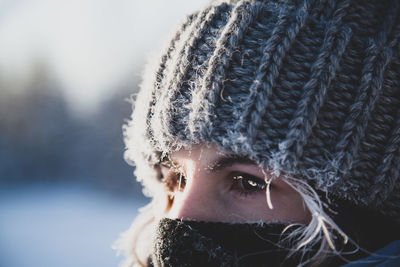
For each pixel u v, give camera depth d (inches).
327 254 19.6
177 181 22.5
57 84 248.8
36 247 107.7
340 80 19.0
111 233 121.6
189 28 21.3
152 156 21.9
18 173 216.1
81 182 203.5
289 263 19.7
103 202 167.9
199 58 20.2
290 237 19.6
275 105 18.9
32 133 232.4
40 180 211.0
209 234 20.0
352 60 19.1
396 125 19.0
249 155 18.9
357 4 19.7
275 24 19.6
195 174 20.1
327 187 18.9
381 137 19.0
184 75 20.3
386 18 19.6
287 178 19.3
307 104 18.7
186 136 19.8
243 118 18.8
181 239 20.1
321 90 18.7
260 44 19.4
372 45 19.1
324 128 18.8
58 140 225.8
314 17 19.6
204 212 20.1
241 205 20.1
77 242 111.9
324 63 18.9
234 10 20.2
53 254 101.8
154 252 21.1
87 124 221.9
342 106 18.9
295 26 19.3
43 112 236.7
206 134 19.3
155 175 23.5
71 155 218.7
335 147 18.8
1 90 243.8
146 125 21.5
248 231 19.8
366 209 19.6
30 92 246.4
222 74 19.4
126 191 182.1
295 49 19.2
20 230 124.5
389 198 19.3
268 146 18.7
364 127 18.8
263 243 19.7
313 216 19.3
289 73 19.0
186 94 20.1
